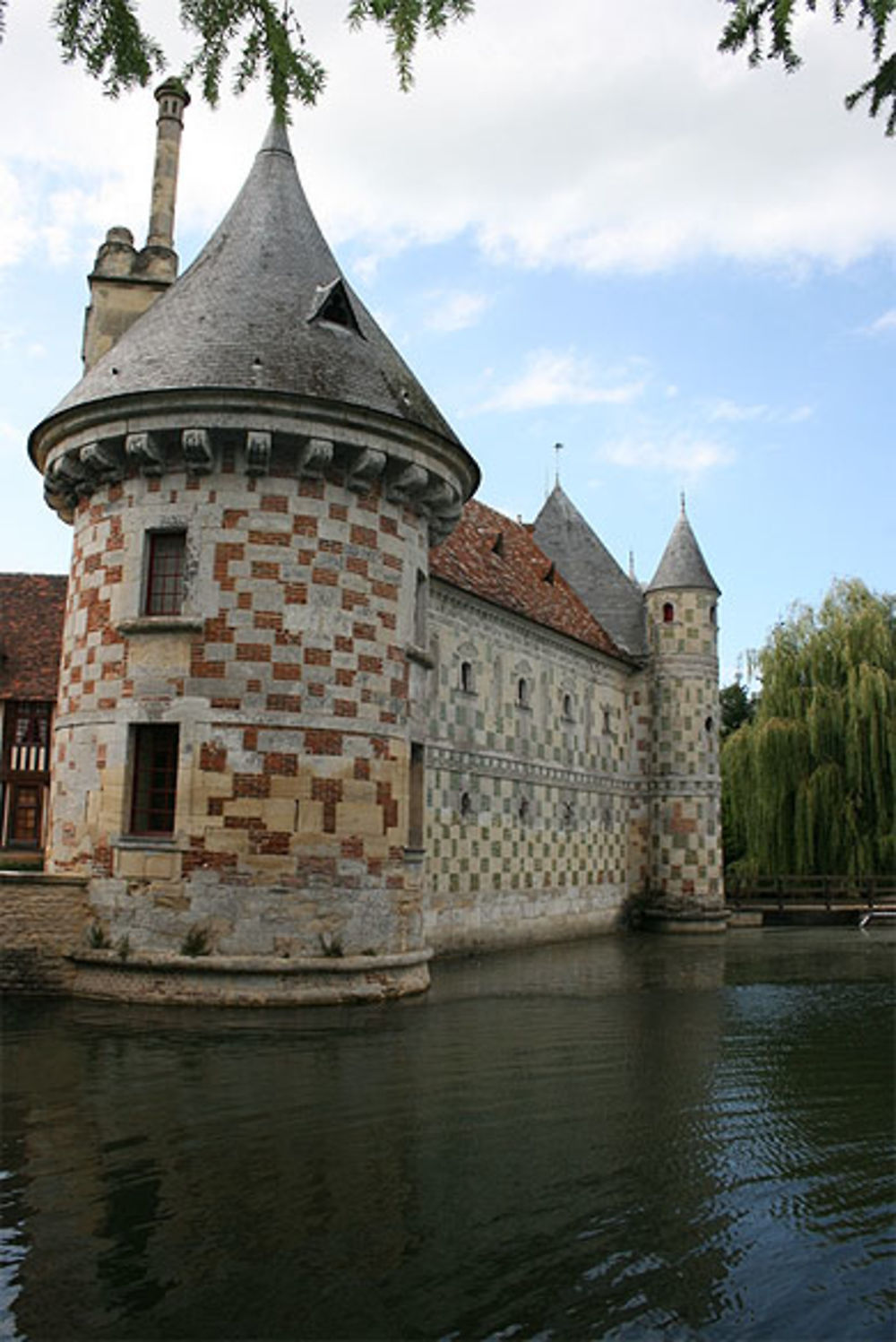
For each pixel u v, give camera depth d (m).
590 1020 15.66
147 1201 7.60
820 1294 6.51
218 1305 6.11
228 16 6.34
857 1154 9.14
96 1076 11.05
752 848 39.44
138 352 17.02
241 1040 12.95
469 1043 13.36
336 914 15.77
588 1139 9.38
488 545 31.22
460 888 25.38
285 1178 8.12
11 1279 6.39
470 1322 6.00
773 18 6.70
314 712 15.98
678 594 36.78
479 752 26.53
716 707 36.91
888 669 38.47
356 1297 6.24
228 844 15.38
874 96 7.07
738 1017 16.38
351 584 16.59
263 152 20.00
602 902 33.72
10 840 30.38
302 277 18.22
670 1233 7.35
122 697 16.09
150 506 16.39
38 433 17.34
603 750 34.59
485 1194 7.93
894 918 37.41
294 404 15.79
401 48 5.96
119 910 15.53
